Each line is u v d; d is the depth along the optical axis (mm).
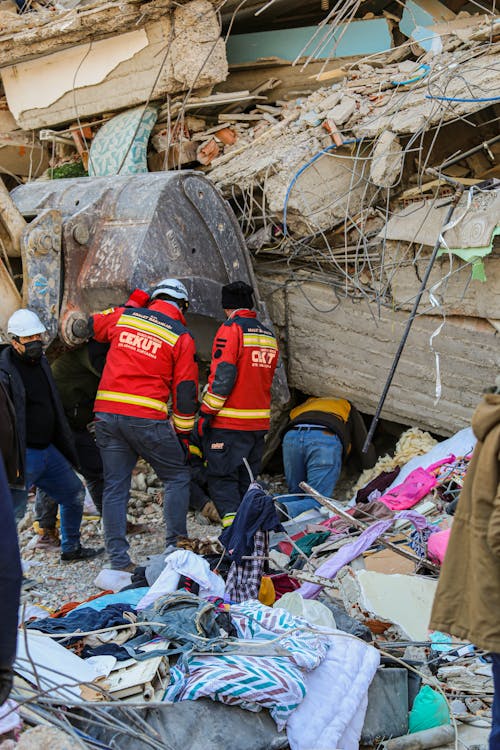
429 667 4152
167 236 6012
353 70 7918
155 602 3941
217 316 6488
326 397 7426
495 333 6289
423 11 7715
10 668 2107
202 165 7910
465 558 2664
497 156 7059
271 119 7871
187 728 3201
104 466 5633
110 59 8070
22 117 8875
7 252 5645
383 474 6668
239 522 4531
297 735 3340
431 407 6840
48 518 6184
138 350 5484
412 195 6699
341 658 3639
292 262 7438
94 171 8070
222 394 5945
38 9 9203
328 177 7035
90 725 3082
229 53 8758
